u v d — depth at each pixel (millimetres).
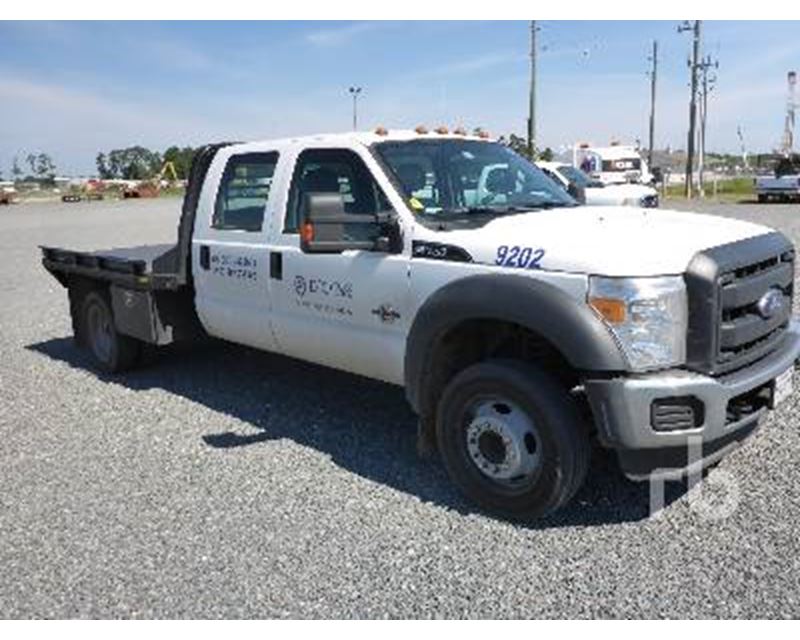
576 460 3918
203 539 4043
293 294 5270
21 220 32594
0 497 4637
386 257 4621
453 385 4230
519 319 3877
